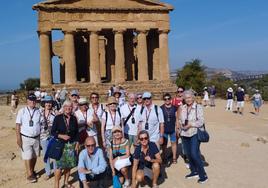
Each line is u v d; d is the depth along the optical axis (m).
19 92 64.62
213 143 21.84
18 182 15.20
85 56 74.75
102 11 60.16
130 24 61.22
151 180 14.17
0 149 21.61
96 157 12.70
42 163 18.16
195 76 89.56
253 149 20.02
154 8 61.53
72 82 58.53
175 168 16.27
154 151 13.21
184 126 14.12
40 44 57.91
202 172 14.00
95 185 14.09
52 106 16.05
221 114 38.59
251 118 35.28
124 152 13.29
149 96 15.18
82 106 15.11
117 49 60.72
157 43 65.88
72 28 58.91
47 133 15.60
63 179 15.25
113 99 14.62
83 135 15.05
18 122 14.83
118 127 13.25
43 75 57.56
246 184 13.67
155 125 15.22
